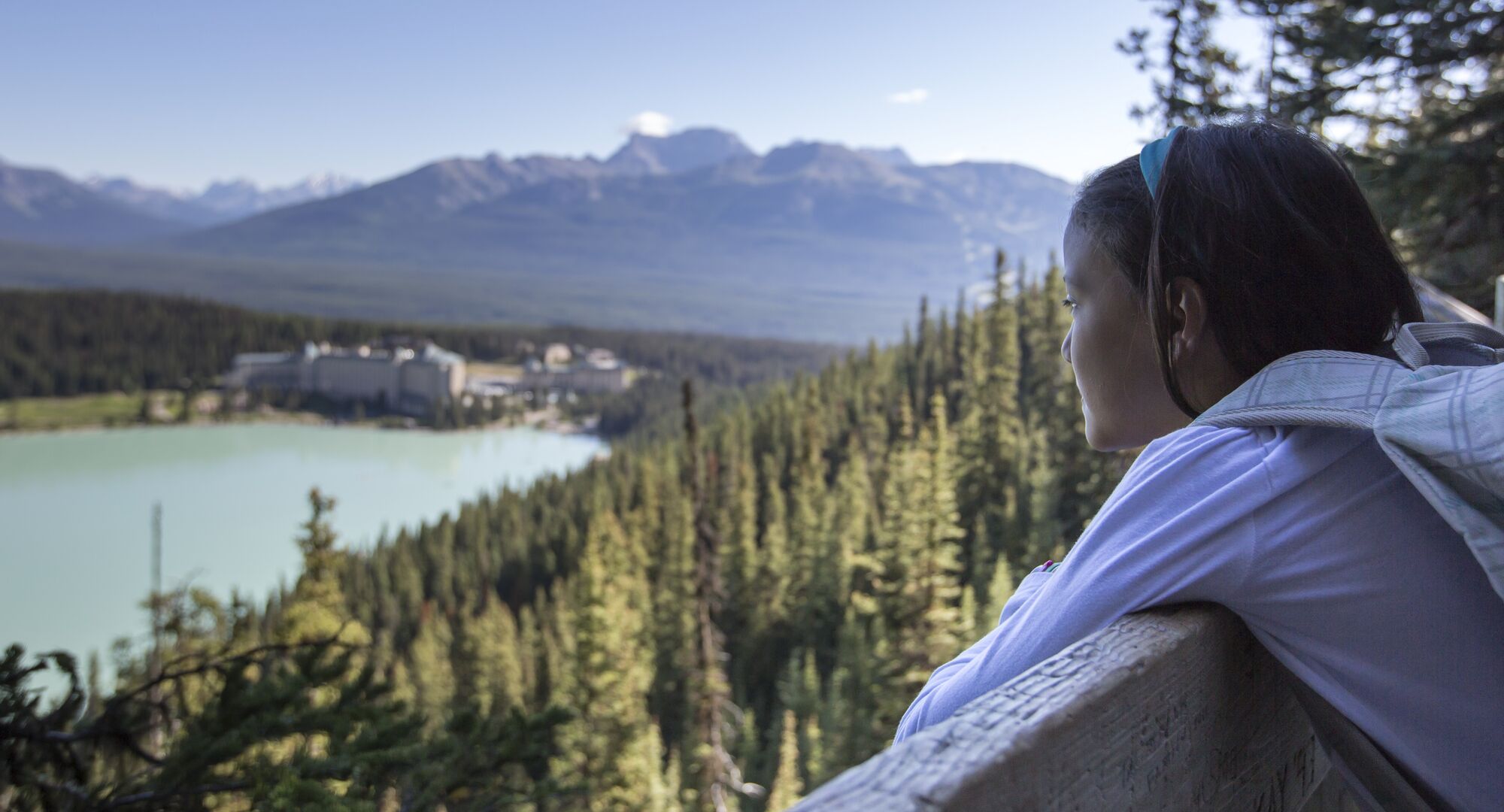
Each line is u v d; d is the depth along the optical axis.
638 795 34.94
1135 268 1.17
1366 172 7.23
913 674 39.06
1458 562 0.84
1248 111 1.18
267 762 3.62
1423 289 1.71
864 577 67.19
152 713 4.07
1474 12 7.52
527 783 4.24
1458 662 0.83
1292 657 0.92
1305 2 8.80
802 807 0.56
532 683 56.88
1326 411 0.91
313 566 20.19
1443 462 0.78
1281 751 1.13
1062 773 0.69
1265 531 0.90
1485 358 1.06
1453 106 7.59
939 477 40.59
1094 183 1.25
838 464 109.75
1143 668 0.79
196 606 13.46
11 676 3.74
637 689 37.31
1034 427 69.75
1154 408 1.20
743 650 64.38
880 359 133.88
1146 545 0.94
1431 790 0.89
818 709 52.62
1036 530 42.44
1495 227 6.65
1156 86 10.12
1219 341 1.07
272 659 4.30
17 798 3.55
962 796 0.58
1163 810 0.86
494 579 109.56
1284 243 1.02
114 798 3.59
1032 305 93.56
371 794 3.62
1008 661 1.01
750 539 67.44
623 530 85.62
